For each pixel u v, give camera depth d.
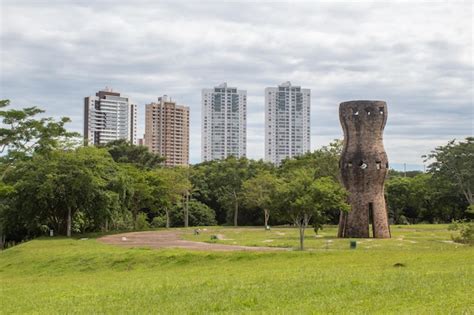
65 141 72.69
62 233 75.25
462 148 94.75
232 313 18.17
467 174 93.75
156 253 42.00
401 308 17.22
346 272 27.00
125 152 117.94
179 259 39.75
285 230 84.75
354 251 40.97
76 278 35.19
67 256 44.09
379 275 24.95
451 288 20.19
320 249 47.22
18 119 59.16
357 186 66.19
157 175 95.06
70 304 22.59
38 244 55.12
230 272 31.42
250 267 33.78
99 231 83.88
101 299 23.31
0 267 44.91
